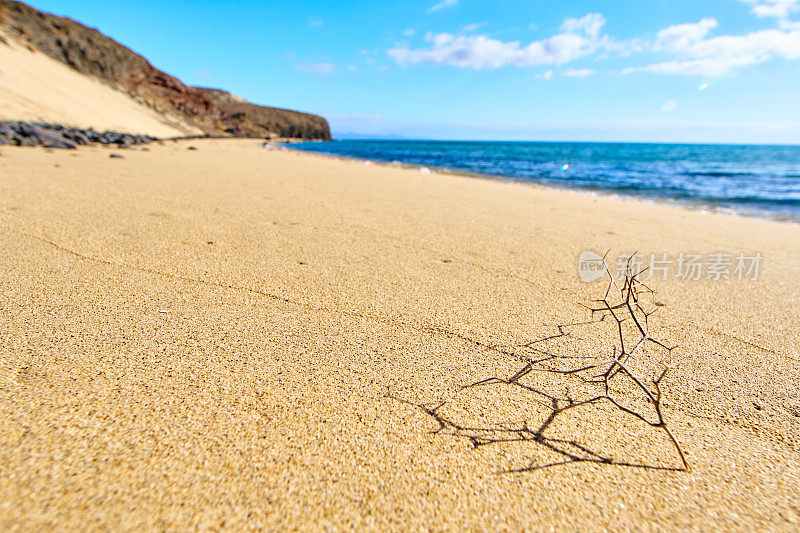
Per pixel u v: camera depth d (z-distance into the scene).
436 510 0.85
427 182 6.48
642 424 1.13
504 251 2.65
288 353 1.38
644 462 1.00
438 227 3.20
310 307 1.72
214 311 1.63
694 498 0.91
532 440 1.06
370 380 1.26
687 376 1.35
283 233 2.78
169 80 40.03
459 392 1.23
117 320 1.51
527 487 0.92
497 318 1.70
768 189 9.23
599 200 5.84
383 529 0.80
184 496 0.84
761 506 0.90
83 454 0.92
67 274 1.88
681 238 3.38
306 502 0.85
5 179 4.00
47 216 2.78
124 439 0.97
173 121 31.38
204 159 7.94
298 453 0.97
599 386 1.29
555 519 0.85
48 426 0.99
